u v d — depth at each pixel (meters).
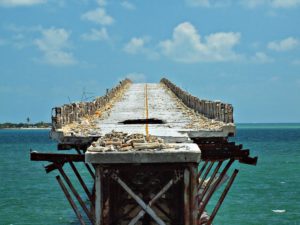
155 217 14.98
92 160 14.91
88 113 34.75
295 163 80.81
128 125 28.45
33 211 41.19
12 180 62.31
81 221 17.52
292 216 38.81
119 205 18.20
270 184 55.44
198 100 37.41
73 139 21.67
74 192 17.53
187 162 15.06
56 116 22.44
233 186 53.47
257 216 38.84
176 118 33.91
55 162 17.17
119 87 68.31
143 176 18.95
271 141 157.62
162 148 15.61
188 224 15.02
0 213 40.78
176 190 17.34
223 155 17.70
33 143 162.88
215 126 25.23
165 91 70.38
